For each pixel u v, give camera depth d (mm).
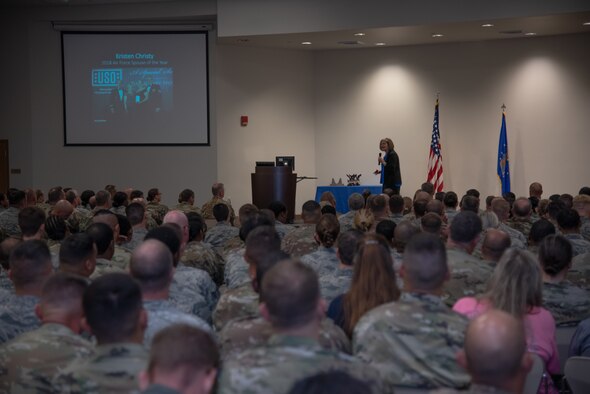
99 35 12477
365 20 10641
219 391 1904
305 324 1938
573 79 11773
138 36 12453
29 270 2916
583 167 11812
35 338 2326
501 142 12109
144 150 12609
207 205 9211
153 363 1652
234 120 12711
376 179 13297
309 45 12625
